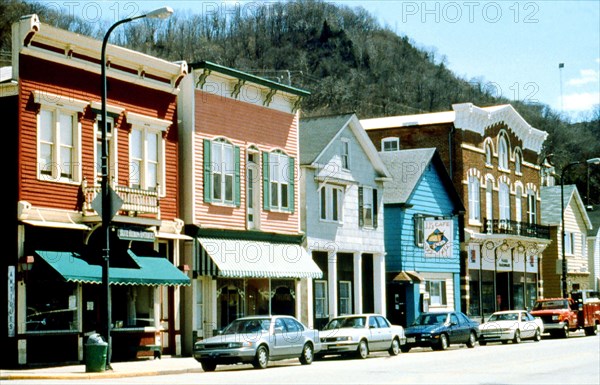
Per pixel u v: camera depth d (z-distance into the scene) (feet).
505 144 252.83
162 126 134.72
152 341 130.41
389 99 316.40
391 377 94.58
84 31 212.43
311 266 163.22
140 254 128.67
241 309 150.30
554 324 203.10
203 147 142.61
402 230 196.85
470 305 226.58
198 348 114.83
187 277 131.44
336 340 138.21
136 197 123.65
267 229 156.04
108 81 124.88
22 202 110.22
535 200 269.64
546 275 287.69
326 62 305.12
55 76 116.67
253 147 154.20
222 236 145.28
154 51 225.76
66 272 111.34
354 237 181.06
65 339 116.16
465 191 226.38
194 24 244.01
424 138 230.68
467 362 120.37
